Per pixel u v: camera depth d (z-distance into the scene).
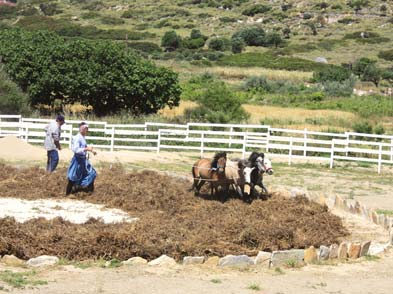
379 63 91.06
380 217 15.60
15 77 39.09
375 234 14.62
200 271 11.02
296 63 85.50
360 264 12.10
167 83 40.16
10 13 136.62
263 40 107.38
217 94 40.47
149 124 29.06
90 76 38.41
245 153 28.80
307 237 13.48
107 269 10.88
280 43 107.81
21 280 9.95
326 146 32.03
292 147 28.03
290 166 27.48
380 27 120.44
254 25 125.00
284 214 15.34
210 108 40.28
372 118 46.03
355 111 49.78
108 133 28.61
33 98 39.41
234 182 16.58
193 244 12.05
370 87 71.56
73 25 117.62
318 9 133.62
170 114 40.78
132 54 40.78
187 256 11.59
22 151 24.59
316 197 17.91
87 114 38.53
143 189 17.09
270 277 10.95
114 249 11.58
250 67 84.00
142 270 10.90
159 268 11.05
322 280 10.97
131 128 31.34
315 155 31.06
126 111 39.66
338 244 13.30
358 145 32.38
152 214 15.02
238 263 11.44
